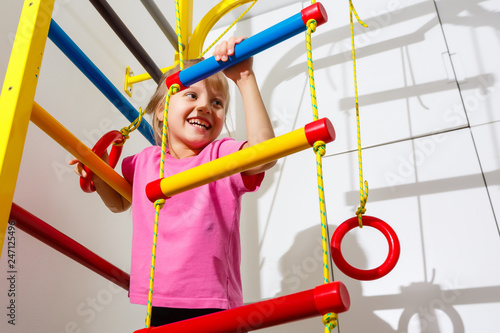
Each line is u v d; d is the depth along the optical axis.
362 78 1.55
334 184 1.42
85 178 0.97
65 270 1.13
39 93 1.15
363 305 1.23
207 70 0.80
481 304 1.14
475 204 1.25
